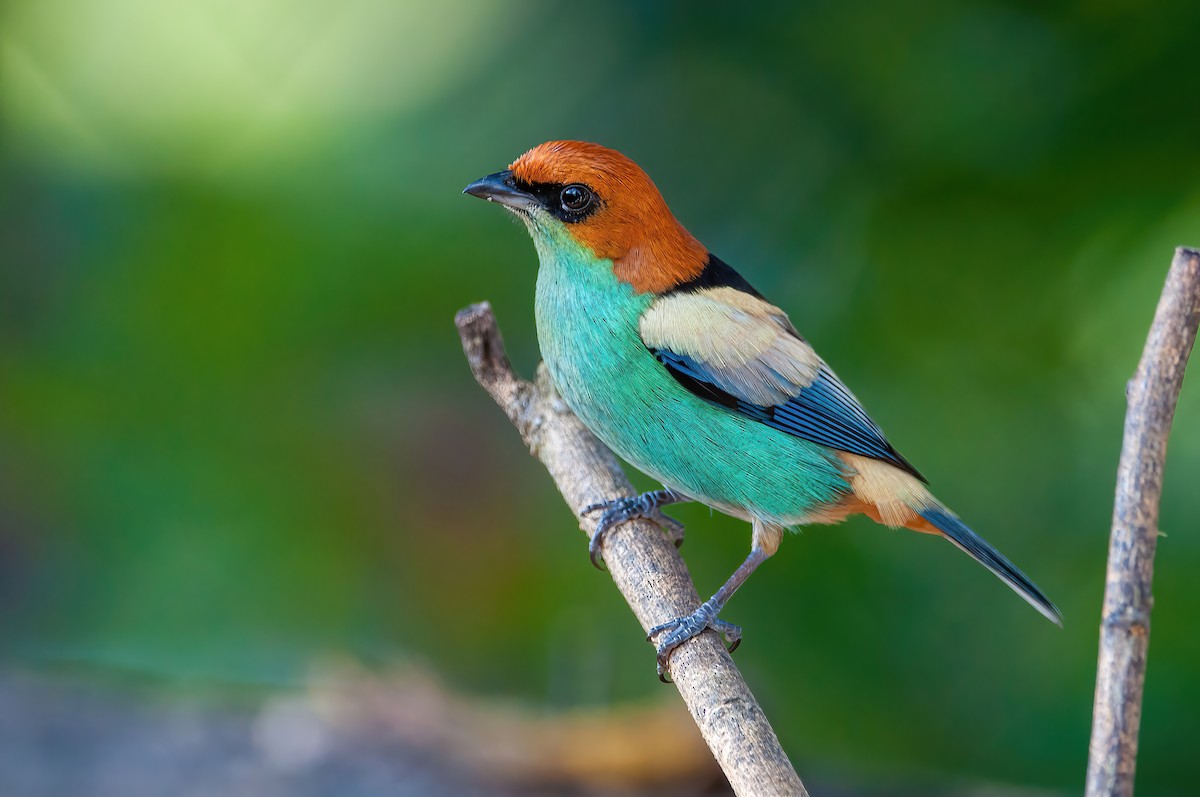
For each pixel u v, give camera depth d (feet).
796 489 27.27
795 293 37.83
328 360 42.93
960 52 36.27
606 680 38.60
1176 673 33.19
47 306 44.52
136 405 42.60
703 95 40.60
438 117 44.60
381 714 35.35
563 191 26.66
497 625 41.09
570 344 27.02
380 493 42.27
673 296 27.09
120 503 42.14
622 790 32.63
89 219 45.42
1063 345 35.94
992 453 36.40
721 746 20.38
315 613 41.06
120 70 48.55
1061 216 35.60
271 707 36.60
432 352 42.96
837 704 35.78
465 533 41.96
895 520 27.27
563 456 26.58
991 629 35.83
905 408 36.76
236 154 45.85
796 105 39.19
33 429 42.68
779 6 38.68
